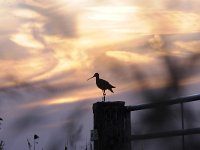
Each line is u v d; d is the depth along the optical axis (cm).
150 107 895
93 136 1003
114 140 970
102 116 995
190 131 796
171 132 834
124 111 970
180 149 827
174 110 862
